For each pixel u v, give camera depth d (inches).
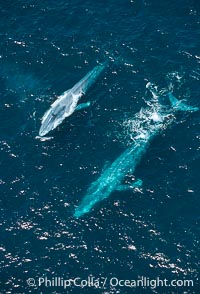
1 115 3996.1
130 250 3383.4
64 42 4416.8
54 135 3870.6
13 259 3346.5
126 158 3713.1
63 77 4215.1
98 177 3673.7
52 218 3508.9
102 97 4067.4
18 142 3850.9
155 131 3887.8
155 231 3459.6
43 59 4325.8
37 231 3457.2
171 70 4227.4
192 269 3314.5
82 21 4569.4
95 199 3555.6
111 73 4200.3
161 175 3700.8
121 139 3850.9
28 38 4461.1
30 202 3580.2
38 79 4205.2
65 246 3398.1
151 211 3543.3
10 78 4212.6
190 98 4069.9
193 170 3730.3
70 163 3747.5
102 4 4687.5
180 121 3944.4
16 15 4640.8
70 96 4037.9
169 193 3622.0
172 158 3777.1
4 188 3639.3
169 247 3400.6
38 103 4047.7
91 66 4281.5
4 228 3469.5
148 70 4232.3
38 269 3312.0
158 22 4539.9
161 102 4042.8
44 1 4734.3
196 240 3430.1
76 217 3508.9
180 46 4377.5
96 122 3939.5
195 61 4286.4
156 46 4377.5
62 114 3944.4
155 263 3339.1
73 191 3617.1
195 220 3513.8
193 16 4586.6
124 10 4638.3
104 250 3383.4
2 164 3747.5
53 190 3629.4
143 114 3973.9
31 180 3676.2
